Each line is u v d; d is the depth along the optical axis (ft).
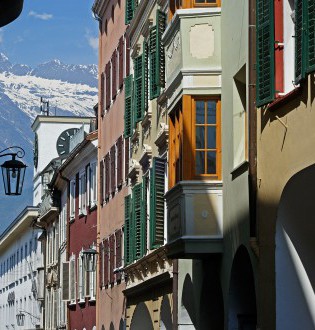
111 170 166.20
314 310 70.23
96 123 223.30
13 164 91.15
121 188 154.81
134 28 138.10
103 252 172.45
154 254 118.11
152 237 114.21
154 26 116.26
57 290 235.81
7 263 363.15
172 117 95.61
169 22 94.84
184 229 87.76
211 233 87.56
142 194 128.67
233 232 82.74
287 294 70.33
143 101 128.98
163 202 114.83
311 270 70.08
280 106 69.00
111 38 169.89
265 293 72.38
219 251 87.30
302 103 64.23
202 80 88.84
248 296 84.23
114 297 160.15
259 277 73.67
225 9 87.20
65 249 223.92
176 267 106.11
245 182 78.89
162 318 119.14
